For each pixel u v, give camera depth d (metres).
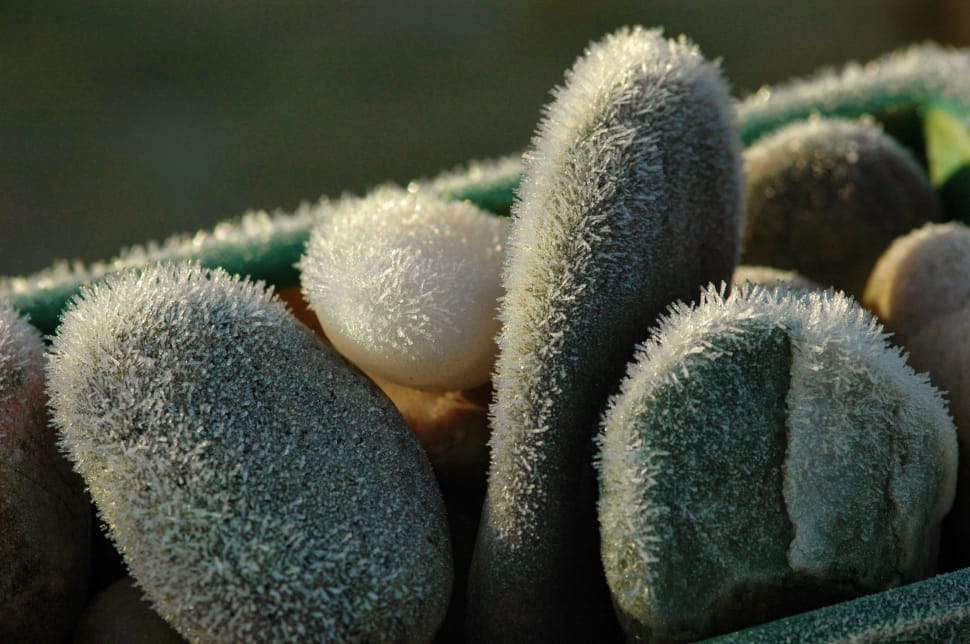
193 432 0.47
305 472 0.48
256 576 0.47
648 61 0.49
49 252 1.08
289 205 1.13
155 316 0.48
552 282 0.48
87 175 1.17
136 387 0.48
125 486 0.47
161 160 1.19
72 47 1.33
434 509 0.49
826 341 0.48
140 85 1.28
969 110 0.58
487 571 0.49
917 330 0.52
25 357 0.49
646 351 0.48
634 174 0.49
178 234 1.10
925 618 0.47
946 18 1.38
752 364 0.48
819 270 0.56
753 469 0.47
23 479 0.49
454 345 0.49
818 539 0.48
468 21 1.40
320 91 1.28
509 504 0.48
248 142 1.21
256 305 0.49
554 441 0.48
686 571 0.47
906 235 0.56
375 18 1.40
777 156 0.57
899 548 0.48
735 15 1.42
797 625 0.47
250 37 1.36
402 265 0.49
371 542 0.48
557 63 1.33
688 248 0.49
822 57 1.35
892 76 0.59
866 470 0.48
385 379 0.50
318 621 0.47
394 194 0.52
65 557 0.49
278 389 0.48
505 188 0.55
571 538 0.49
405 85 1.30
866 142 0.57
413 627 0.48
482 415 0.51
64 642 0.50
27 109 1.24
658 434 0.47
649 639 0.48
